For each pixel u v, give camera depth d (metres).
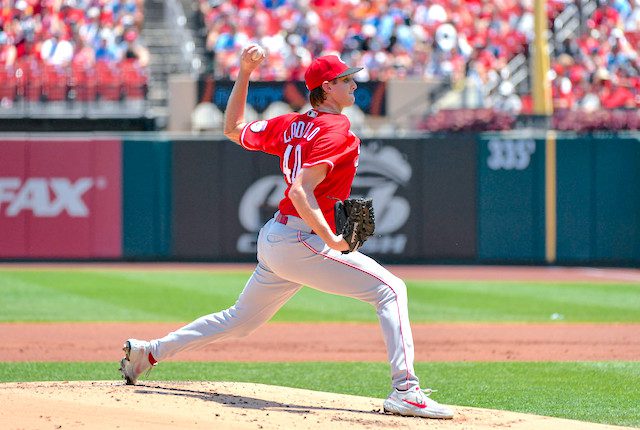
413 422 20.59
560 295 55.06
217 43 87.19
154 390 23.36
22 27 84.94
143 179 73.94
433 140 73.94
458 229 73.94
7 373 30.36
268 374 30.69
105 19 86.38
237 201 74.25
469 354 35.00
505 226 73.69
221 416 20.42
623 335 39.84
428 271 69.38
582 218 73.19
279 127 21.83
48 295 53.25
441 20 87.56
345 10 88.94
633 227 72.75
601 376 30.23
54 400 21.56
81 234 73.94
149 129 78.62
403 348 21.12
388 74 83.38
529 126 74.56
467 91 79.56
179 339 23.38
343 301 52.56
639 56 85.31
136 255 74.06
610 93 82.56
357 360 33.72
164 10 92.88
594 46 85.44
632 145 72.62
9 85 78.31
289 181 21.36
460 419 21.23
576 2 86.81
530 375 30.47
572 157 73.12
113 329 40.88
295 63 84.44
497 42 87.38
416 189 74.00
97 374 30.19
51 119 78.19
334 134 20.64
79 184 73.88
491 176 73.69
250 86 77.12
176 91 78.06
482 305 50.41
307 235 21.17
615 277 65.69
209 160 74.06
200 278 62.53
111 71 79.44
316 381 29.45
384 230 74.12
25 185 73.88
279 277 22.12
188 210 74.31
